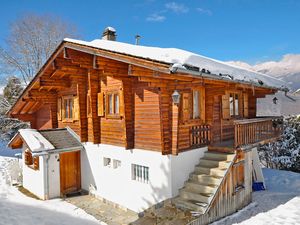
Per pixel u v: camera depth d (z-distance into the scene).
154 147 8.62
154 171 8.63
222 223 7.80
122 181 9.77
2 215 7.76
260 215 8.54
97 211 9.41
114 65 8.80
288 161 16.94
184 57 7.52
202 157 9.37
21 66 25.80
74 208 9.53
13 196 10.58
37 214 8.30
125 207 9.59
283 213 8.76
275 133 11.88
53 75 12.23
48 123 14.85
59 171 11.04
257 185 11.96
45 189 10.55
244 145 9.19
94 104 10.81
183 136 8.75
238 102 12.22
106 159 10.73
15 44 25.58
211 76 7.42
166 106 8.20
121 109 9.69
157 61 6.67
